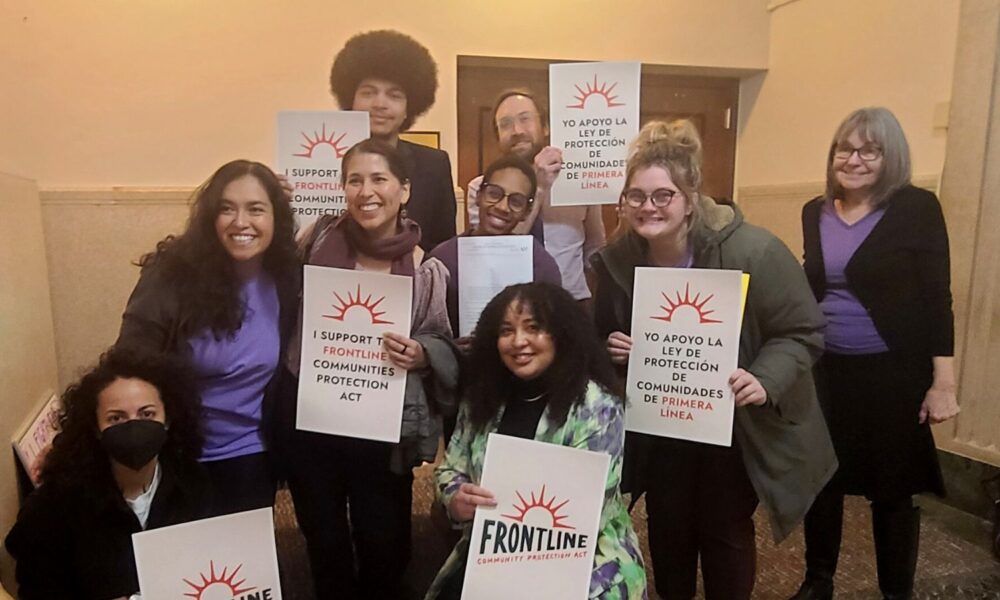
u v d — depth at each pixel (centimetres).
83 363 279
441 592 159
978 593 213
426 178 218
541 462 141
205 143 282
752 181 361
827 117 315
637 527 254
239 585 136
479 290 180
